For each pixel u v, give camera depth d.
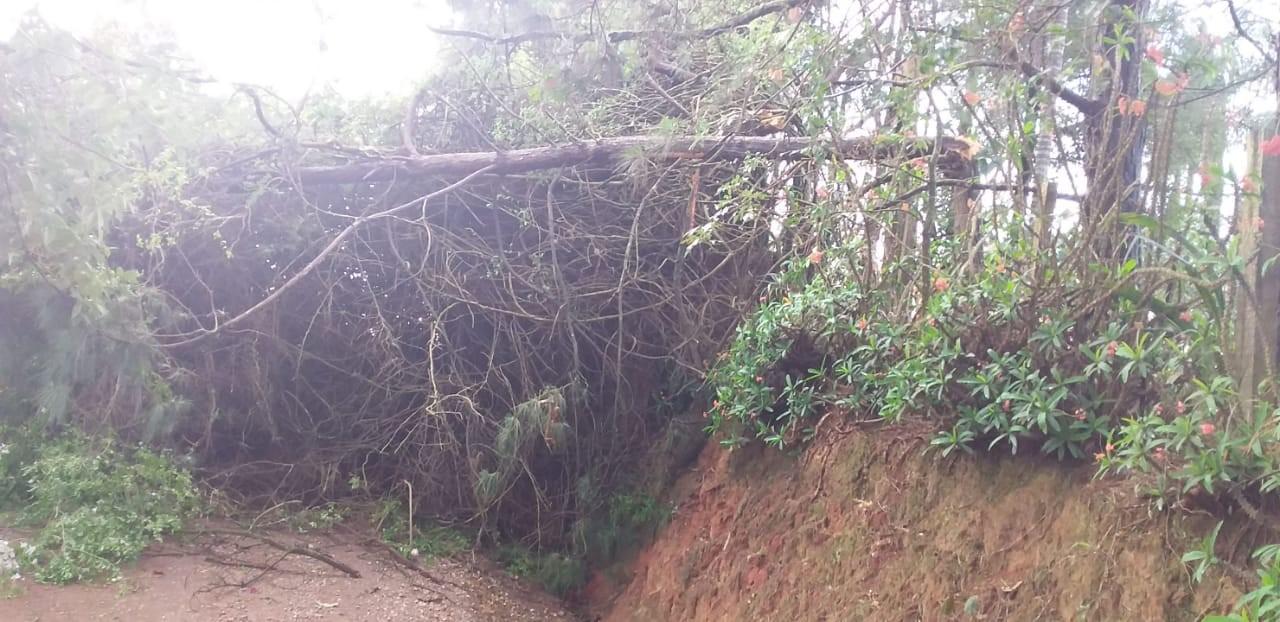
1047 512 3.72
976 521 4.04
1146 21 3.86
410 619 5.90
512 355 8.04
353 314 8.02
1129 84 4.38
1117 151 3.86
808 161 5.87
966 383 4.03
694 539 6.39
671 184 7.64
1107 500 3.43
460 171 7.07
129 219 6.90
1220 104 3.82
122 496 5.93
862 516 4.75
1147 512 3.22
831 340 5.47
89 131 4.24
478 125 7.70
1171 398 3.30
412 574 6.73
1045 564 3.58
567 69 6.31
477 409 7.59
